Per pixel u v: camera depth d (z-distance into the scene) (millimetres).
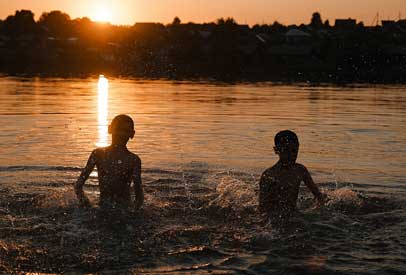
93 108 17844
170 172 8336
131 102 20266
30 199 6426
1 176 7891
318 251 4805
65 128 13203
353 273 4320
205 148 10641
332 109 18625
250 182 7762
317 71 51312
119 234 5184
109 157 6340
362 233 5348
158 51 56188
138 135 12203
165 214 5922
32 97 22016
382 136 12617
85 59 64250
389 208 6375
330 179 8133
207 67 56250
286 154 6234
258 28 84688
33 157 9422
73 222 5508
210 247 4863
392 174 8508
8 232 5160
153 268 4379
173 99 21922
